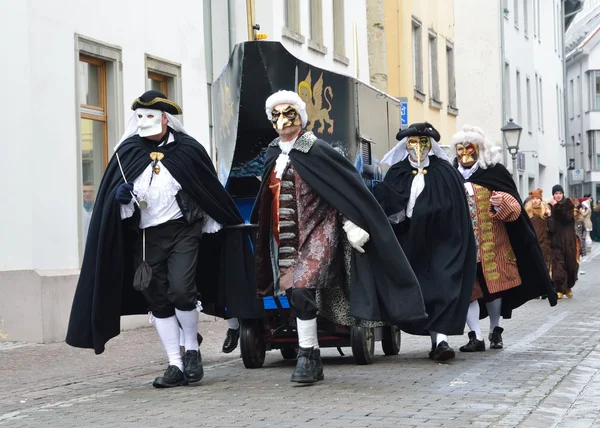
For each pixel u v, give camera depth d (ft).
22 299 40.63
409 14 97.60
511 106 143.43
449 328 31.32
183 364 27.76
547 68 176.04
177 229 26.71
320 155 26.43
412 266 32.07
